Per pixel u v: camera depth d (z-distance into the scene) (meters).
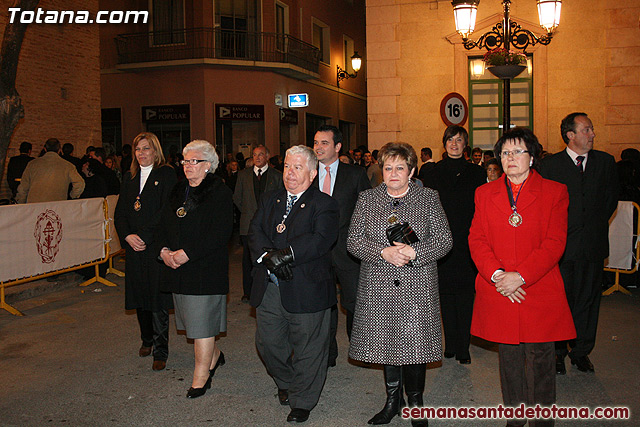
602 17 12.41
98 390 5.31
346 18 31.38
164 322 5.86
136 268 5.95
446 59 13.05
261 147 8.77
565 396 5.00
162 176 5.95
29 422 4.63
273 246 4.66
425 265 4.34
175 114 23.23
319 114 28.25
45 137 16.06
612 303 8.33
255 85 23.89
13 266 8.16
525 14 12.73
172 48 23.12
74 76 17.03
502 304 4.02
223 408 4.89
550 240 3.94
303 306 4.51
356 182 5.72
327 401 5.03
